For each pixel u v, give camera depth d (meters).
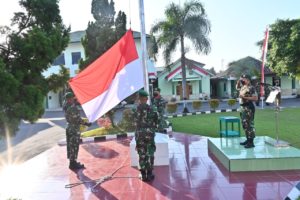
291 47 22.52
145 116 5.68
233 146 7.04
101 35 14.23
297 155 6.06
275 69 24.47
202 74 30.23
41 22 3.63
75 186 5.66
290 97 30.91
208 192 5.04
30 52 3.35
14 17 3.46
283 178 5.54
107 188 5.46
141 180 5.79
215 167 6.41
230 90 35.00
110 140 10.39
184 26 21.48
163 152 6.71
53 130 14.70
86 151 8.73
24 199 5.08
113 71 5.45
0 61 3.04
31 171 6.83
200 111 19.27
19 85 3.27
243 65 31.09
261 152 6.39
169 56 21.97
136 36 27.11
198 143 8.98
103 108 5.29
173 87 31.36
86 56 14.70
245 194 4.89
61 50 3.86
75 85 5.10
